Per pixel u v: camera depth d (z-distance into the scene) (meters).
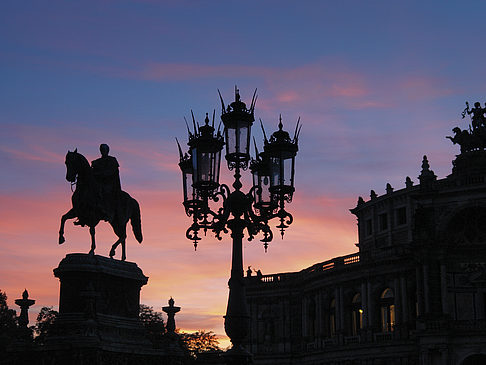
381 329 107.25
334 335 112.94
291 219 30.44
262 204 31.03
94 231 38.66
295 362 123.88
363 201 131.88
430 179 101.81
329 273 115.31
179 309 42.91
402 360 101.38
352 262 112.69
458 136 105.06
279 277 129.88
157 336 43.50
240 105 29.09
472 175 99.94
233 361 27.53
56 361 35.66
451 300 98.19
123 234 40.28
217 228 29.11
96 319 36.44
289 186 30.17
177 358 41.16
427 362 94.81
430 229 99.94
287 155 30.39
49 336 36.69
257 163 31.64
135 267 40.41
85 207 38.44
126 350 37.91
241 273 28.59
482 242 99.38
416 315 102.75
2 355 39.72
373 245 127.12
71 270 37.31
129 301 39.72
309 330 122.12
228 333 27.95
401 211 122.94
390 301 106.06
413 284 103.38
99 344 35.44
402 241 120.94
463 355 93.94
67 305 37.47
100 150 40.41
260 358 126.12
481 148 103.31
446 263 98.88
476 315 97.56
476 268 98.62
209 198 29.50
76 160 38.41
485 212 99.00
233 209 28.97
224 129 29.20
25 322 38.41
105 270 38.03
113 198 39.88
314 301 121.56
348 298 112.69
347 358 109.12
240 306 28.08
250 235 29.42
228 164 29.38
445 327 95.19
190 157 30.34
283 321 127.00
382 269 107.00
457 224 100.38
